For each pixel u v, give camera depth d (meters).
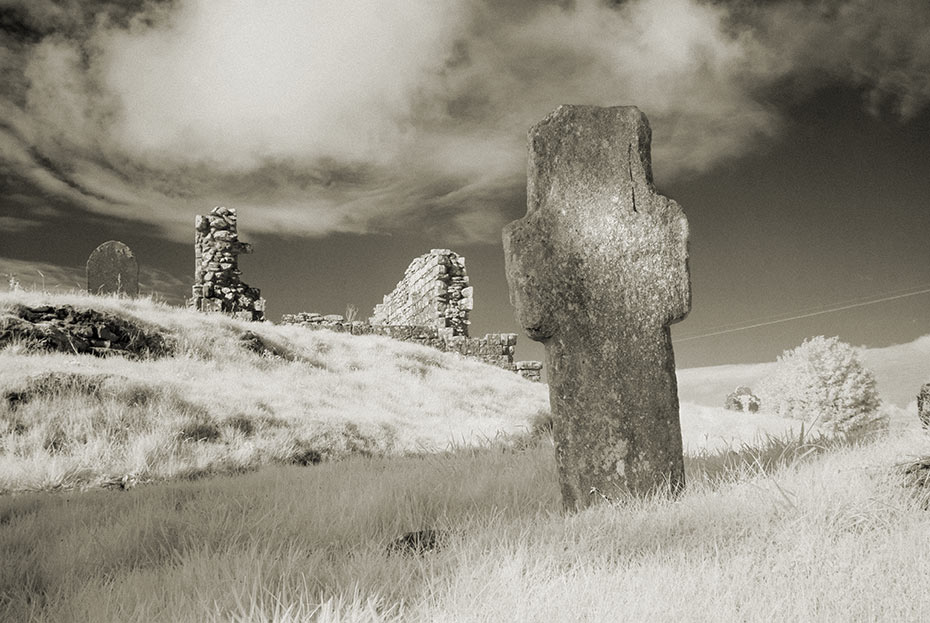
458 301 32.56
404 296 38.12
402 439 13.72
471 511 4.93
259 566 3.23
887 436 5.92
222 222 28.47
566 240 5.31
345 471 7.71
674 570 3.10
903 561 2.93
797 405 39.72
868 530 3.40
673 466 5.06
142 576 3.60
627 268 5.28
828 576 2.86
